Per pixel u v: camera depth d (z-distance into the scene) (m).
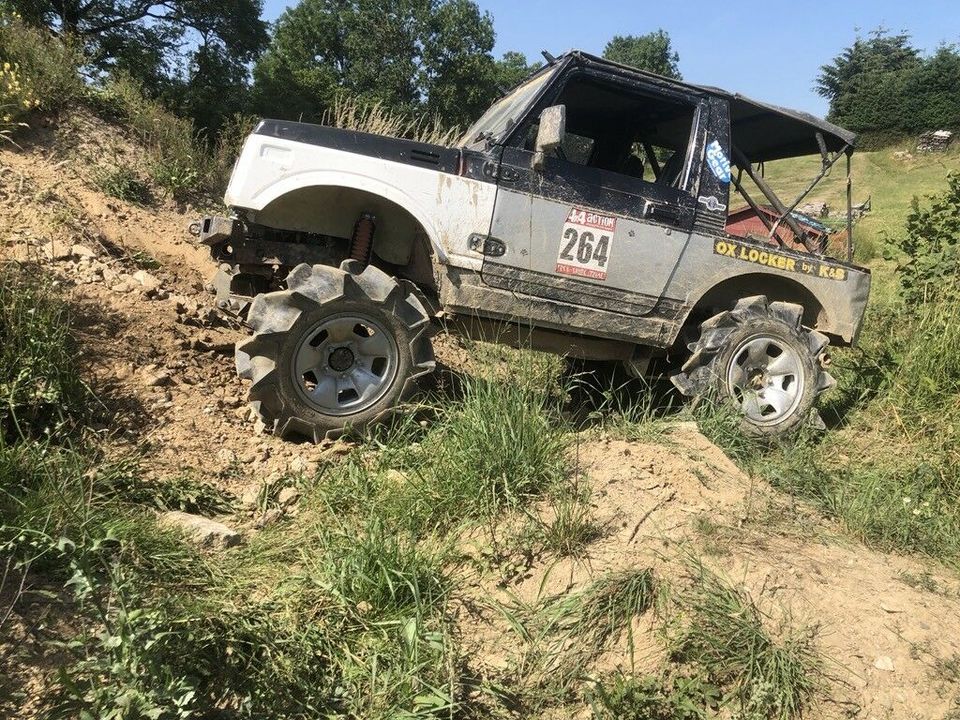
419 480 3.58
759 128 5.59
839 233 14.45
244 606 2.77
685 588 3.00
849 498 4.15
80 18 23.61
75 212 6.70
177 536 3.05
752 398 4.98
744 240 5.00
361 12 39.09
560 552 3.17
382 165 4.22
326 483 3.66
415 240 4.67
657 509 3.48
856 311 5.36
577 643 2.75
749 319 4.97
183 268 7.05
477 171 4.38
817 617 3.00
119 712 2.05
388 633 2.70
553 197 4.50
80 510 2.91
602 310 4.73
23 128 8.12
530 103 4.51
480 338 4.71
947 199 6.93
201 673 2.34
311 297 4.00
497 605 2.93
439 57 39.69
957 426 4.83
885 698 2.71
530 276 4.53
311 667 2.54
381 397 4.21
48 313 3.93
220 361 5.01
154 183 8.57
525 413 3.75
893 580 3.38
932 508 4.09
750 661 2.69
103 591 2.62
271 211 4.40
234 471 3.82
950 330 5.63
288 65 38.94
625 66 4.69
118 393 4.14
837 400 6.05
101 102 9.23
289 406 4.06
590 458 3.83
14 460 3.07
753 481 4.02
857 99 52.72
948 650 2.95
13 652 2.37
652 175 5.44
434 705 2.39
